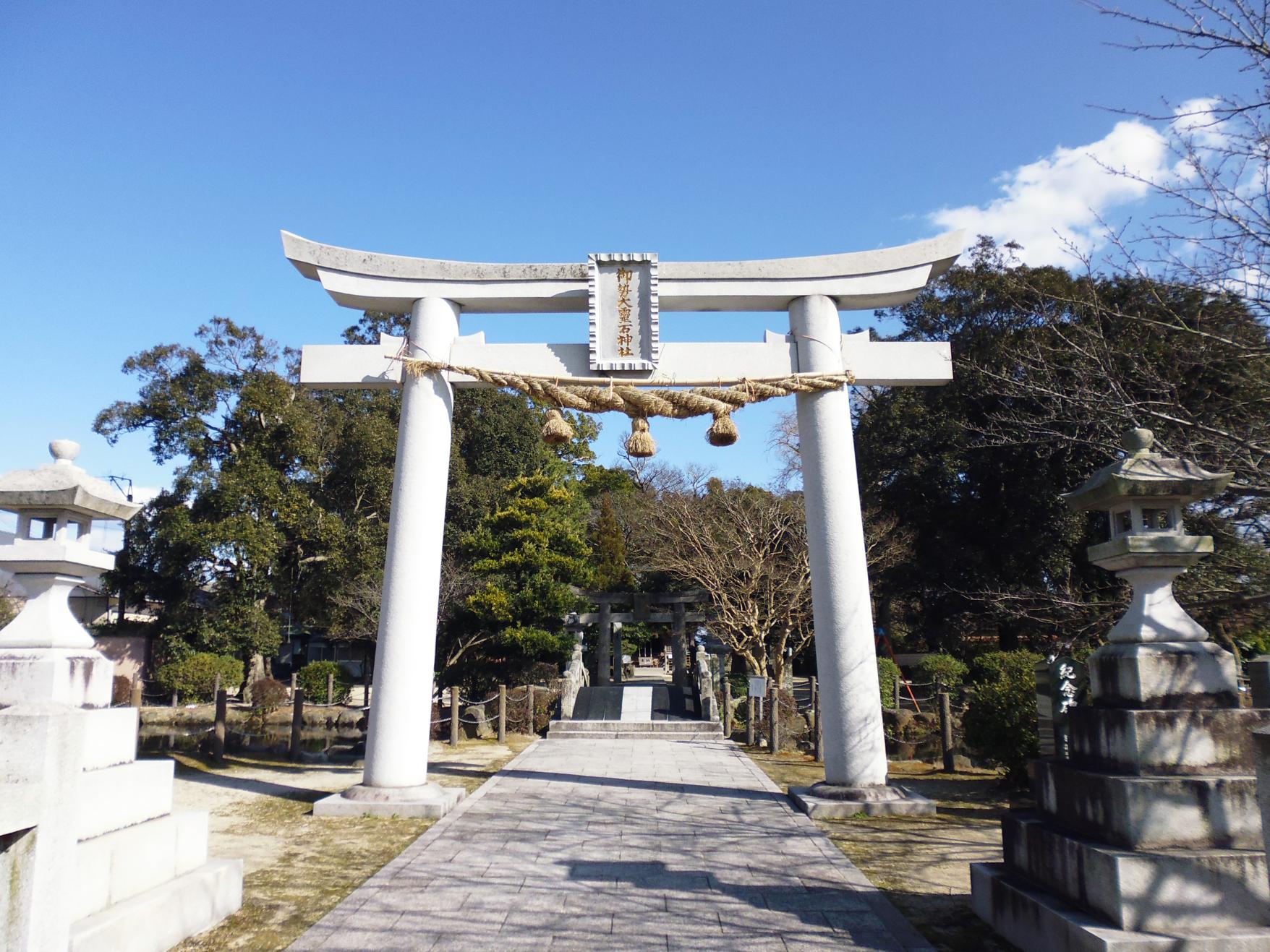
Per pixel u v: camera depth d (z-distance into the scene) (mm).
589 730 15938
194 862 5426
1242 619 8047
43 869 3510
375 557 25359
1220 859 4164
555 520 22078
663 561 22156
